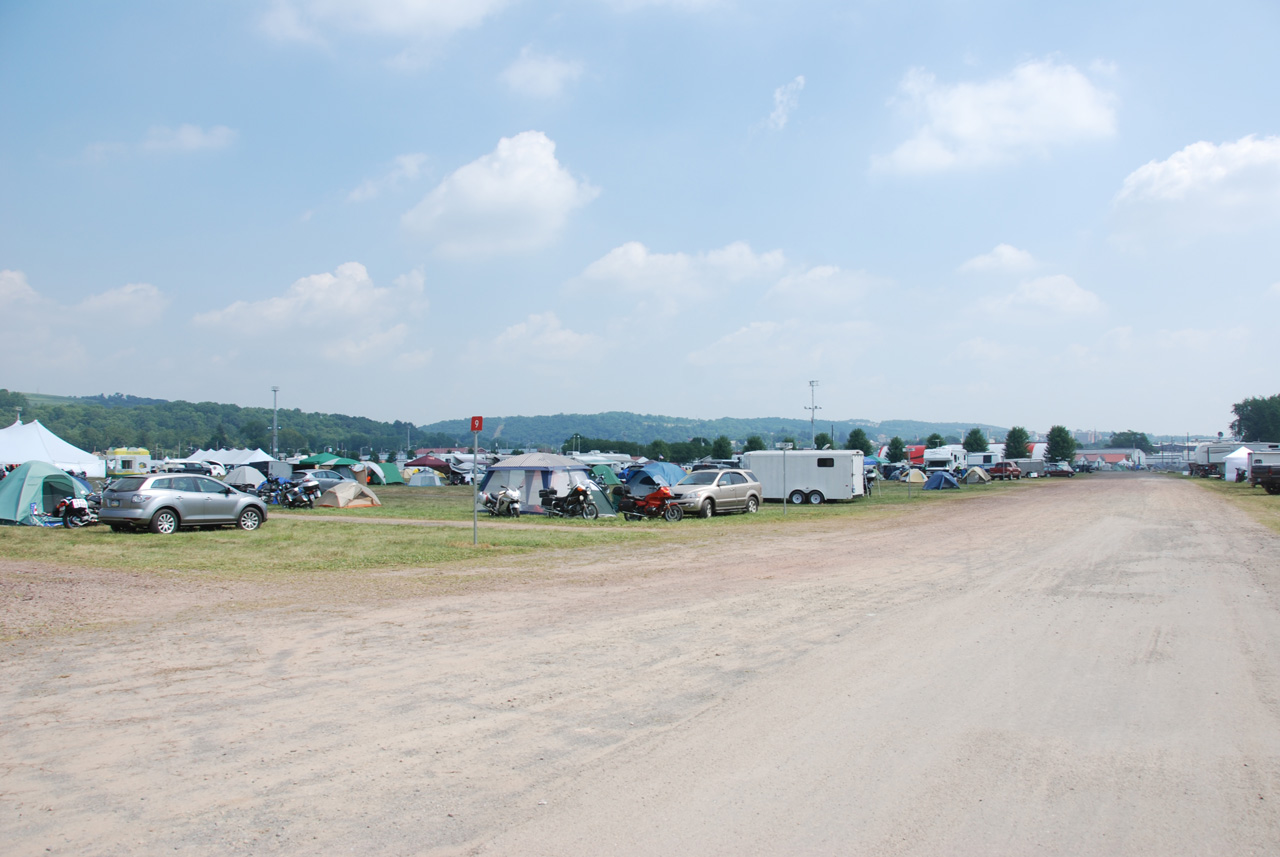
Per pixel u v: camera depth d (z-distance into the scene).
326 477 45.94
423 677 6.84
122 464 75.25
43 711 5.91
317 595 11.15
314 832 3.98
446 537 19.38
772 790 4.49
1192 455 91.38
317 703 6.11
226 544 17.64
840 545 17.69
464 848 3.82
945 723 5.63
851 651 7.73
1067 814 4.18
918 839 3.90
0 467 37.38
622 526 22.77
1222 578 12.44
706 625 8.98
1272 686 6.52
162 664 7.29
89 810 4.22
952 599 10.63
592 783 4.59
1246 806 4.26
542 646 7.97
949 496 41.88
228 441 197.12
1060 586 11.72
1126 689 6.45
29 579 12.59
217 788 4.52
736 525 23.22
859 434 115.31
